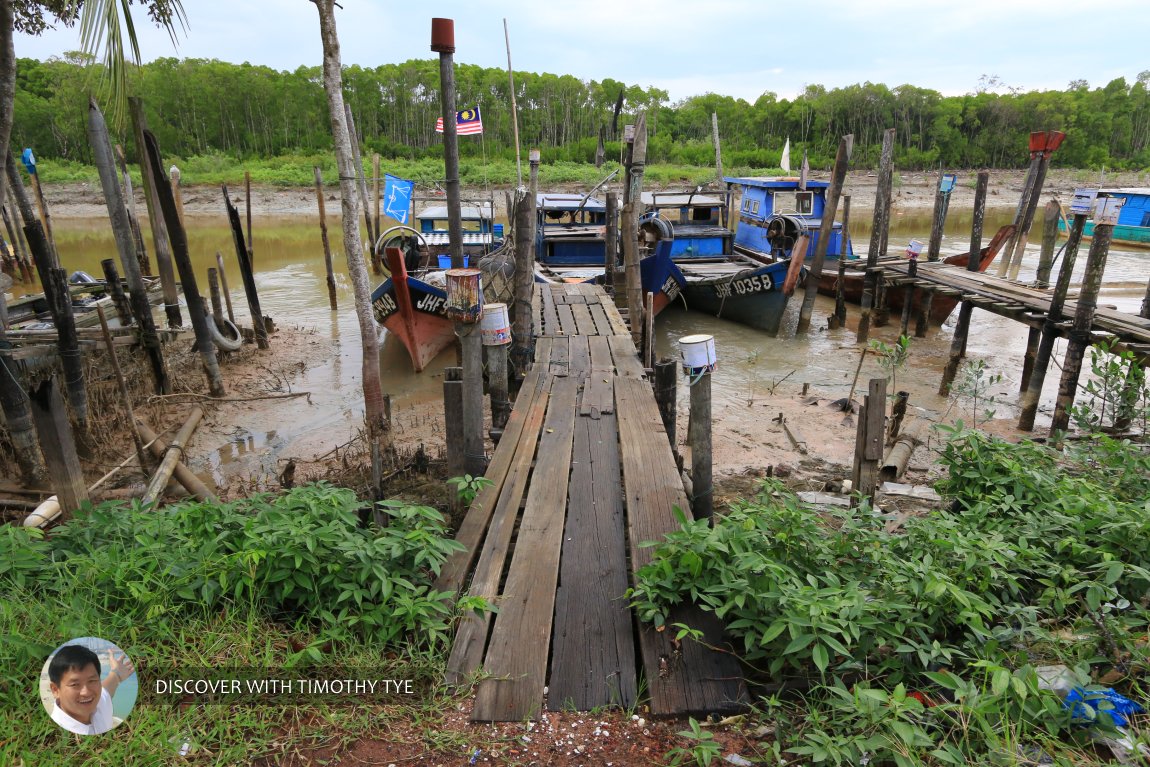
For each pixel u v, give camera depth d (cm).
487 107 5241
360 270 674
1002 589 375
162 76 4856
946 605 333
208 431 874
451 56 878
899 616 332
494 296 1051
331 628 346
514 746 293
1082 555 385
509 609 368
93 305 1018
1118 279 1759
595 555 413
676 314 1499
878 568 367
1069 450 562
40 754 269
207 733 290
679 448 726
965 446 528
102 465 750
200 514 418
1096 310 898
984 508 437
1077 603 368
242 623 349
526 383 713
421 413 932
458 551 406
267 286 1822
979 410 926
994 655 310
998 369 1113
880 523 414
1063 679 300
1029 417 848
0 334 662
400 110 5650
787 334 1360
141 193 3428
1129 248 2330
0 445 728
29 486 675
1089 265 751
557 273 1481
